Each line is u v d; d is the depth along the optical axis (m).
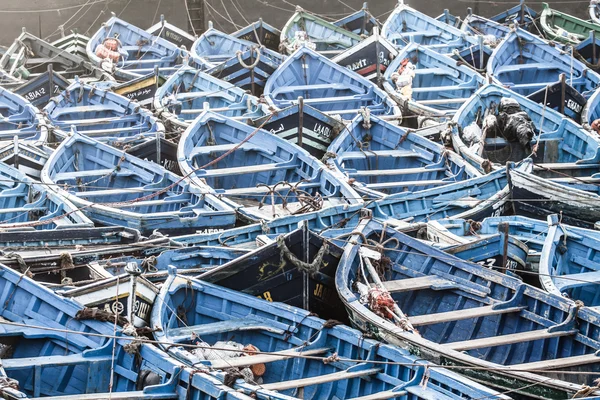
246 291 23.48
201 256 25.98
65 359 20.12
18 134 38.75
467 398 18.78
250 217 29.30
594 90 43.41
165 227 28.89
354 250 24.47
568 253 26.44
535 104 37.66
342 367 21.00
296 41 50.53
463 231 27.95
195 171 32.22
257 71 46.38
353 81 42.94
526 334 21.72
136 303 22.08
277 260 23.45
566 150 35.97
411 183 32.12
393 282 24.06
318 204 29.52
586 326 21.88
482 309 22.77
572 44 52.72
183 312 23.02
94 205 29.41
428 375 19.48
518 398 19.50
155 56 53.00
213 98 43.19
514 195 29.53
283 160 34.12
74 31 56.94
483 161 32.81
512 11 58.41
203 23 60.09
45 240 26.61
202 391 18.86
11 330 21.17
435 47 50.78
